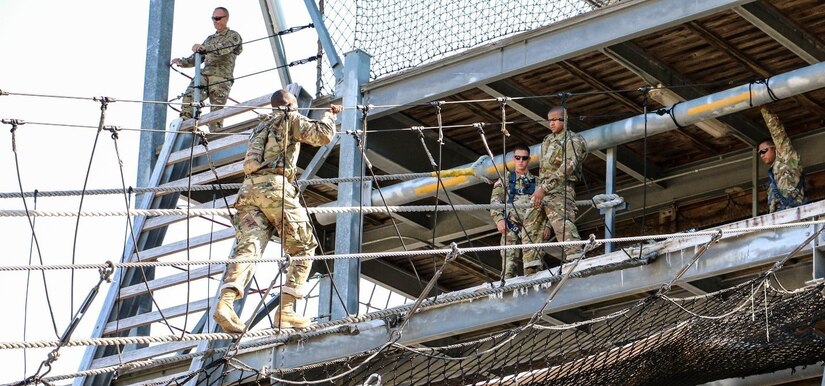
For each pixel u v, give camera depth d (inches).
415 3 591.2
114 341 407.2
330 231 687.7
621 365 489.1
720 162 640.4
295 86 605.9
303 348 540.1
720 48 556.4
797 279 505.0
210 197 645.3
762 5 526.9
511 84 588.1
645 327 491.2
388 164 611.5
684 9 520.4
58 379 426.6
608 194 556.1
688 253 490.3
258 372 479.8
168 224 609.3
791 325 474.6
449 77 574.2
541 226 551.5
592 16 540.4
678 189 652.1
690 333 472.7
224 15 654.5
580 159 548.1
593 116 571.8
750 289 467.8
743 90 545.3
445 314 522.9
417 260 720.3
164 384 496.7
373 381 492.4
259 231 446.6
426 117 619.2
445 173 588.7
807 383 532.1
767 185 625.3
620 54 550.9
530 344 534.6
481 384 499.8
